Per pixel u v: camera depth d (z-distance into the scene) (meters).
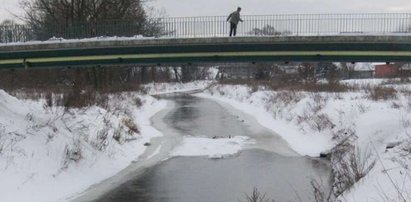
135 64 24.47
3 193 10.64
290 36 23.56
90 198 11.56
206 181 13.26
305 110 23.97
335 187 11.80
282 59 23.83
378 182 9.87
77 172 13.35
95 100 24.80
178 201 11.27
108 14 47.47
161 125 26.05
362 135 16.02
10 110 15.64
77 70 41.88
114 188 12.55
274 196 11.56
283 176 13.72
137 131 21.59
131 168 15.02
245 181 13.19
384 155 12.34
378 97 25.08
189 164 15.55
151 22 29.41
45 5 47.25
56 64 24.75
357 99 24.62
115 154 16.05
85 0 46.38
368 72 81.81
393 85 36.22
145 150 18.11
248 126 25.08
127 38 24.53
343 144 16.31
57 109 19.27
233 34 24.69
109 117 20.50
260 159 16.27
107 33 26.64
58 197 11.50
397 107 19.92
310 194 11.67
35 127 14.29
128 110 27.69
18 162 11.94
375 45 23.12
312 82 40.22
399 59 23.00
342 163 13.20
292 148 18.34
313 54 23.64
